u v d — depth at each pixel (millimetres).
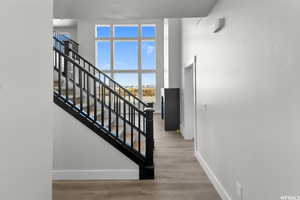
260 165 2021
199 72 4754
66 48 5918
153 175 3824
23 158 1247
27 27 1299
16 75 1173
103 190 3422
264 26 1902
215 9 3420
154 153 5352
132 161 3828
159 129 8062
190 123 6691
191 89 6680
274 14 1740
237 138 2592
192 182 3715
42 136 1510
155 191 3385
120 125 5289
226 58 2953
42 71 1511
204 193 3328
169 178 3875
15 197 1159
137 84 11117
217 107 3412
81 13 3633
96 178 3809
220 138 3271
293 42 1505
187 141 6488
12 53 1134
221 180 3234
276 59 1719
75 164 3809
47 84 1600
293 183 1536
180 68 7535
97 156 3824
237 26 2539
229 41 2818
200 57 4641
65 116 3805
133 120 4363
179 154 5285
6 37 1078
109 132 3920
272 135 1800
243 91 2389
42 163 1508
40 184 1476
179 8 3529
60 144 3805
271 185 1835
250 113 2213
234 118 2676
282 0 1628
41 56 1496
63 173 3795
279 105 1688
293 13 1500
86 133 3814
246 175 2348
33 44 1376
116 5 3316
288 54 1563
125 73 11109
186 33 6324
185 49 6523
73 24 10891
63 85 5707
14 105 1153
